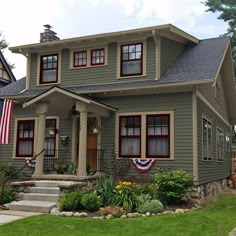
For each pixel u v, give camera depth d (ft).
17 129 49.01
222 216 29.68
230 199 44.11
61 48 48.26
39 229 23.41
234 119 73.82
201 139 41.01
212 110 50.19
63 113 45.34
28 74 50.39
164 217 27.27
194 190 37.29
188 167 38.04
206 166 43.73
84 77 46.47
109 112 43.01
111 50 45.34
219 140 56.85
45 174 40.16
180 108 39.24
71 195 31.27
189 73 40.65
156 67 41.98
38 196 34.55
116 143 42.14
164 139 39.81
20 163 48.01
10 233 22.36
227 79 60.54
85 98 37.55
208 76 37.73
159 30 42.01
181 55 48.42
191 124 38.42
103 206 31.04
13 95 47.26
